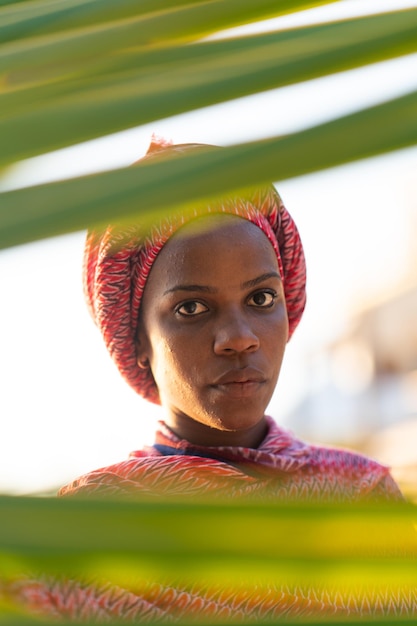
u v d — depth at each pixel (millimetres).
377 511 176
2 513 163
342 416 6777
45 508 165
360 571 178
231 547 164
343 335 8469
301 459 1340
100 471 1128
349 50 190
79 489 1087
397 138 160
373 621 189
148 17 216
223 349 1175
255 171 163
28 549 158
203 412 1202
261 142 167
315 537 171
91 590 696
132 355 1400
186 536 163
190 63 209
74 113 187
